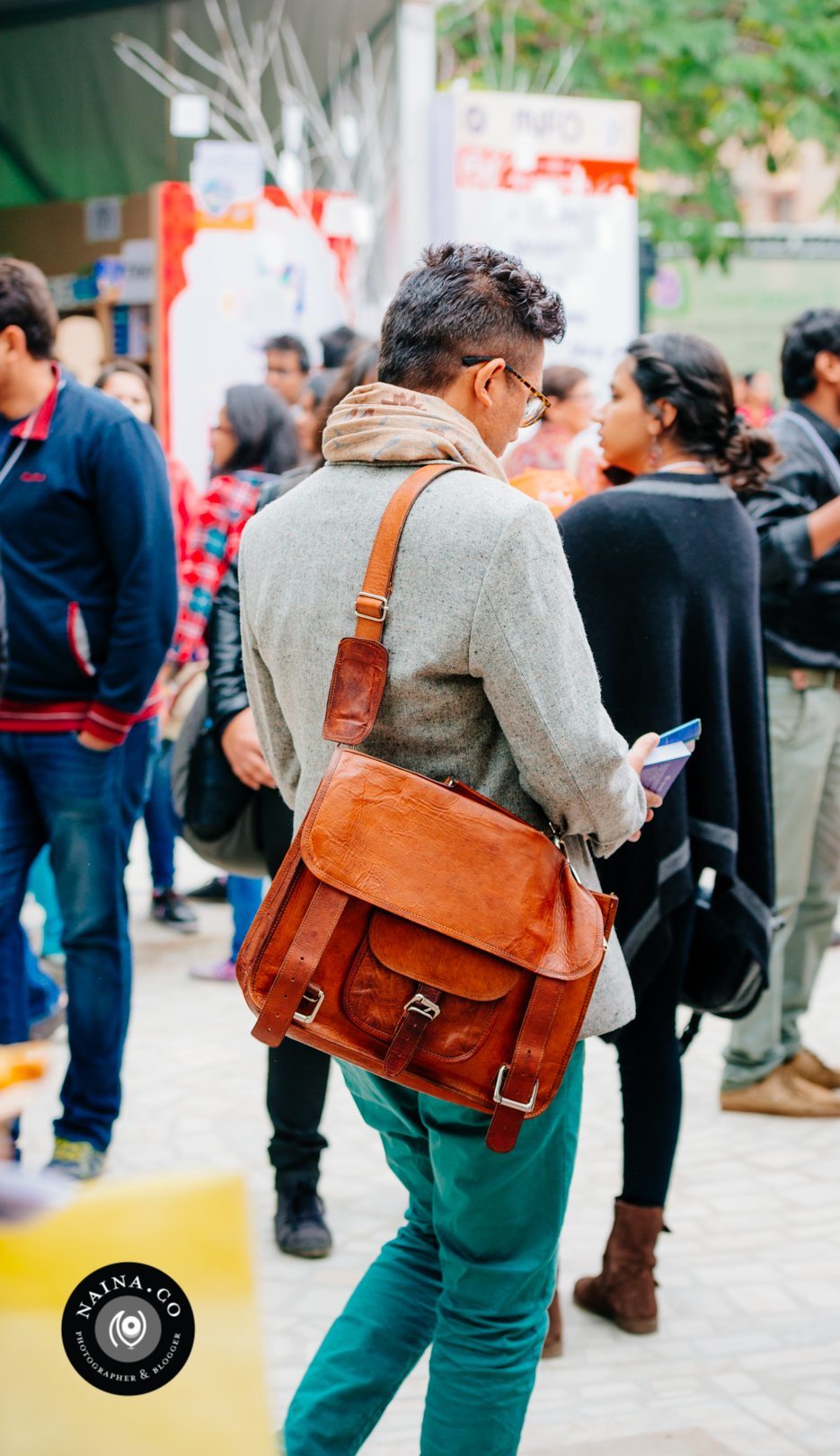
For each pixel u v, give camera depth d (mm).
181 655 4973
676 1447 2441
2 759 3307
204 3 8477
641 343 2832
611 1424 2523
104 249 8922
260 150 8164
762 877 2840
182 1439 961
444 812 1711
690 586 2662
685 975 2975
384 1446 2477
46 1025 4391
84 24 8984
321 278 8570
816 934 4023
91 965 3367
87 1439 953
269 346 6727
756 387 10398
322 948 1679
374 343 2938
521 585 1672
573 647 1701
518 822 1730
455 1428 1863
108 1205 980
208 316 8391
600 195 7387
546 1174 1872
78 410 3215
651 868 2672
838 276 15438
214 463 5070
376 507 1771
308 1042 1725
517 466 4828
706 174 12203
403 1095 1910
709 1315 2945
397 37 7008
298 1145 3158
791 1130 3900
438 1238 1915
